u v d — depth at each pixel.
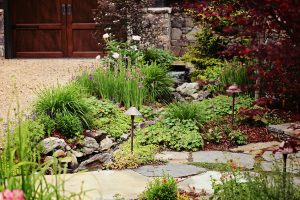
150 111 8.67
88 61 12.53
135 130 7.91
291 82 3.83
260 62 3.90
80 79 9.27
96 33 13.02
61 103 7.55
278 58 3.43
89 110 7.81
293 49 3.43
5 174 3.68
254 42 3.68
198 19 10.05
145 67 9.78
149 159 6.62
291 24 3.60
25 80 10.30
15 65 11.94
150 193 4.95
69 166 6.72
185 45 12.61
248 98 8.87
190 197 5.22
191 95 9.74
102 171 6.20
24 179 3.60
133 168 6.38
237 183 4.75
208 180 5.79
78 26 13.30
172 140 7.25
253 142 7.43
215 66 10.55
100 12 12.09
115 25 11.74
